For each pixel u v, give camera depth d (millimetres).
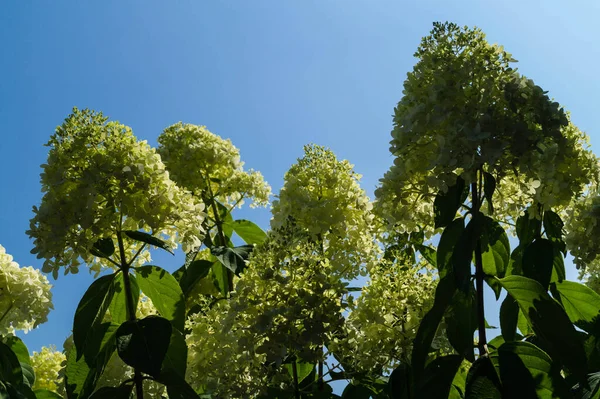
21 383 4590
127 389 3641
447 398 3434
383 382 4535
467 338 3613
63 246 3643
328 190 4914
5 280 4883
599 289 5746
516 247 4629
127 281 3869
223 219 6477
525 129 3391
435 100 3488
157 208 3744
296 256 3705
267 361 3535
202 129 6508
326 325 3508
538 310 3436
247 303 3580
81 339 3672
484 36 3684
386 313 3984
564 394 3283
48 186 3779
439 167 3490
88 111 3857
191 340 4160
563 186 4066
